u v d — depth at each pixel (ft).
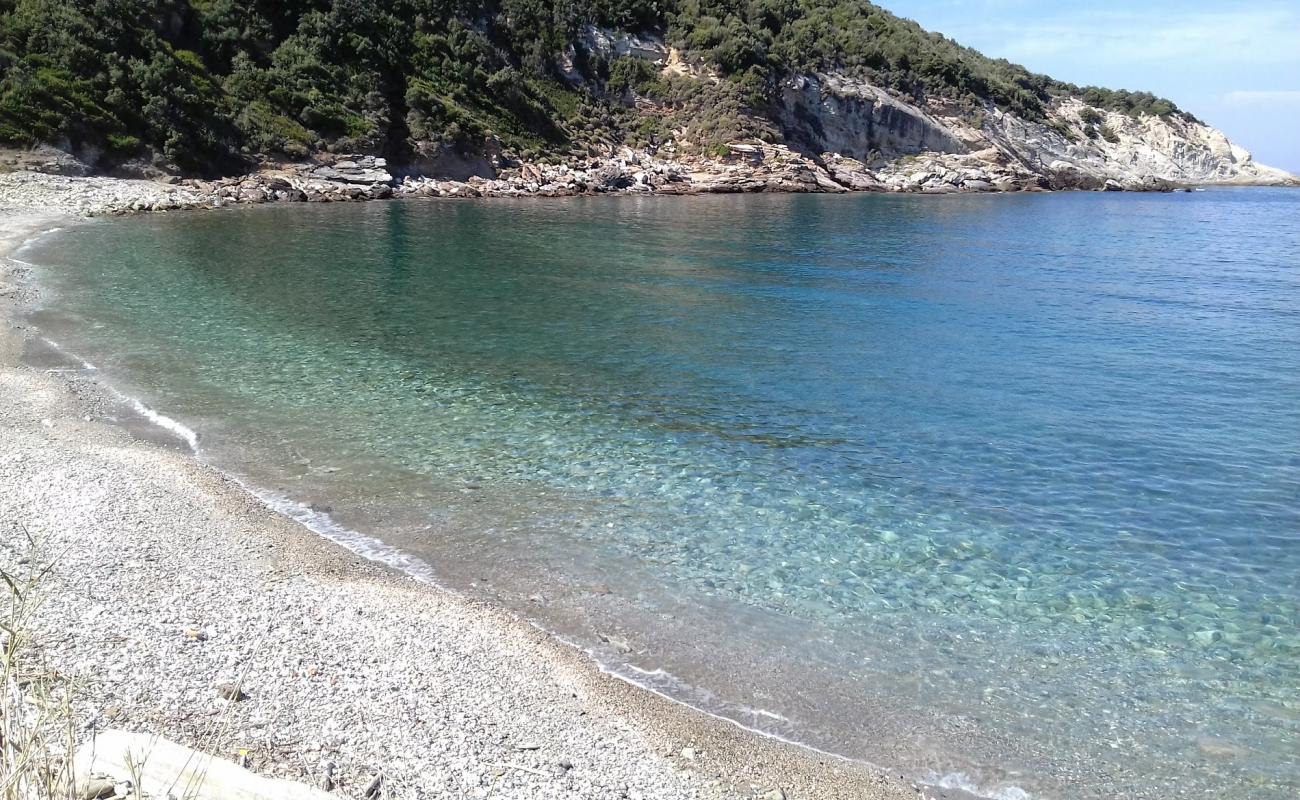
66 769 15.38
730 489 42.14
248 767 19.85
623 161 264.93
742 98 282.77
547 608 30.83
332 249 118.42
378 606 29.30
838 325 80.12
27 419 46.34
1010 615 31.40
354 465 43.52
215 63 199.52
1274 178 447.42
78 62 168.86
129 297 79.92
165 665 23.88
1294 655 29.17
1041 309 89.30
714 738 23.97
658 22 310.04
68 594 27.40
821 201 245.45
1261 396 57.77
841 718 25.44
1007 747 24.39
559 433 49.34
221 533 34.24
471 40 255.29
